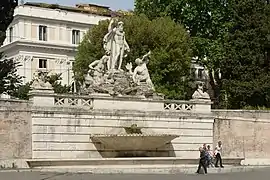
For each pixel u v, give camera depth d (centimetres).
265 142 4128
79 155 3434
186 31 5388
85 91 3616
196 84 5331
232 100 4909
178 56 5100
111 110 3550
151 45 5106
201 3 5384
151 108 3722
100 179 2441
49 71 5928
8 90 4434
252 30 4772
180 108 3841
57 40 6806
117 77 3669
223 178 2592
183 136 3778
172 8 5512
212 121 3909
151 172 2952
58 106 3397
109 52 3703
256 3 4847
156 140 3538
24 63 6512
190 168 3206
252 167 3494
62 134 3397
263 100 4741
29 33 6606
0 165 3158
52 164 3158
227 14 5381
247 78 4741
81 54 5334
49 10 6806
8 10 4181
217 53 5216
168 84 5056
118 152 3547
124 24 5094
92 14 7144
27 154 3278
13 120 3256
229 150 3994
